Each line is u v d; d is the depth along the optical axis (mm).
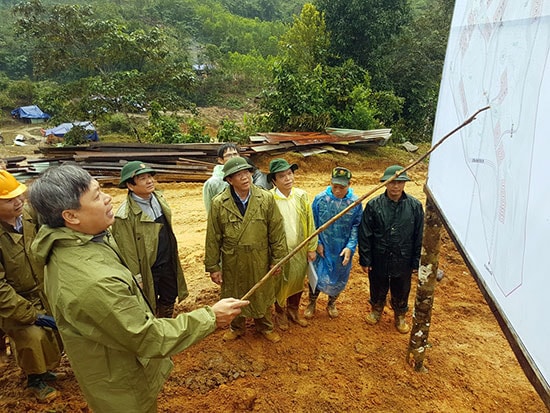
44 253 1699
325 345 3695
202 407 2924
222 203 3242
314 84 13672
